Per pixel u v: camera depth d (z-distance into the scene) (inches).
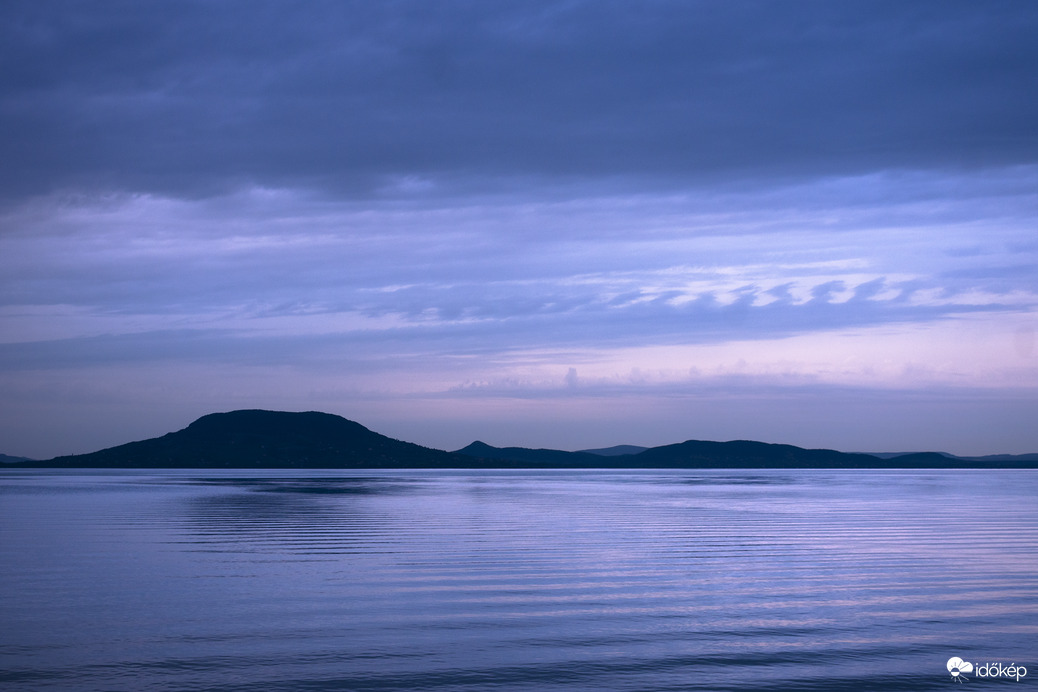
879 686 631.8
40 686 614.9
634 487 4542.3
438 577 1085.1
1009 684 638.5
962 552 1355.8
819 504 2785.4
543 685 625.6
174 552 1343.5
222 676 642.2
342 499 3048.7
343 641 743.1
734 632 783.7
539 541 1520.7
